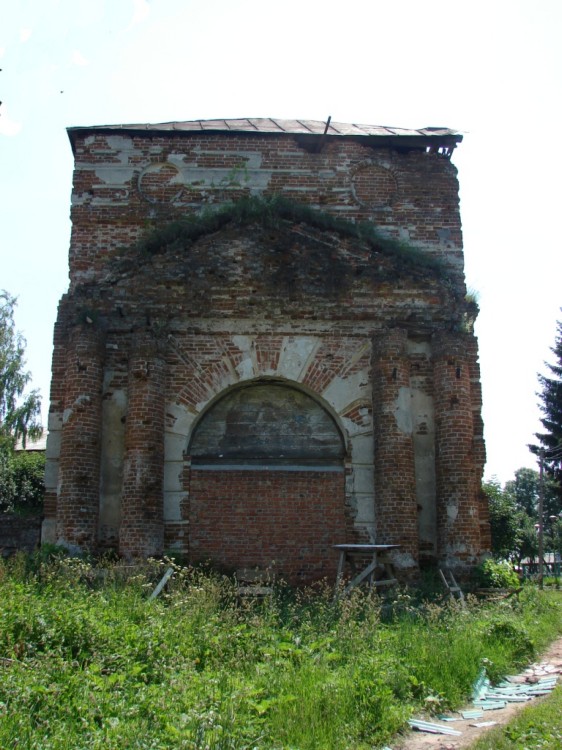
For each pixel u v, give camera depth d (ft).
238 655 26.53
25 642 24.35
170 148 54.85
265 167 55.11
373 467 48.03
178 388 48.47
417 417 49.44
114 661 24.31
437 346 49.52
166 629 27.84
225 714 19.90
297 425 49.39
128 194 53.72
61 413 48.06
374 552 42.86
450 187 55.77
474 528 46.39
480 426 50.37
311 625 32.76
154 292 49.14
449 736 20.99
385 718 21.66
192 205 53.83
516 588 45.39
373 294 50.14
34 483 90.79
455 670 27.09
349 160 55.67
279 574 46.01
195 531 46.50
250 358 49.24
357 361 49.67
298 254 50.31
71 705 20.08
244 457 48.42
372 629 30.48
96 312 48.01
